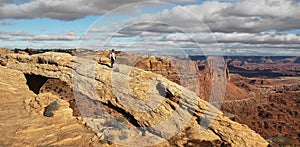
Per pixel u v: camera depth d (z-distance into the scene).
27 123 14.17
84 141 12.73
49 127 13.95
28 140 12.36
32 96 19.48
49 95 17.80
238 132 14.35
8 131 13.05
